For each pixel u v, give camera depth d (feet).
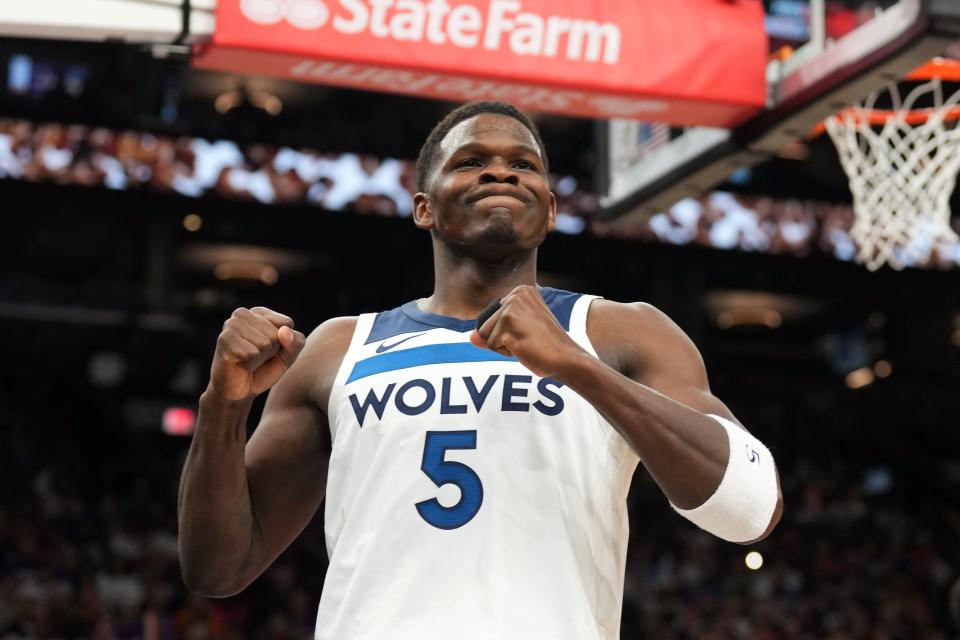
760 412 114.83
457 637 10.94
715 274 120.57
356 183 101.96
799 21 30.73
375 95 104.63
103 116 96.99
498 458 11.63
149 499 88.38
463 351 12.25
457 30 27.91
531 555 11.35
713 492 10.98
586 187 102.99
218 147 99.14
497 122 13.10
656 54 29.37
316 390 13.12
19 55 96.99
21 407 99.60
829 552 87.20
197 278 123.34
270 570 74.08
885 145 34.83
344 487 12.15
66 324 105.81
